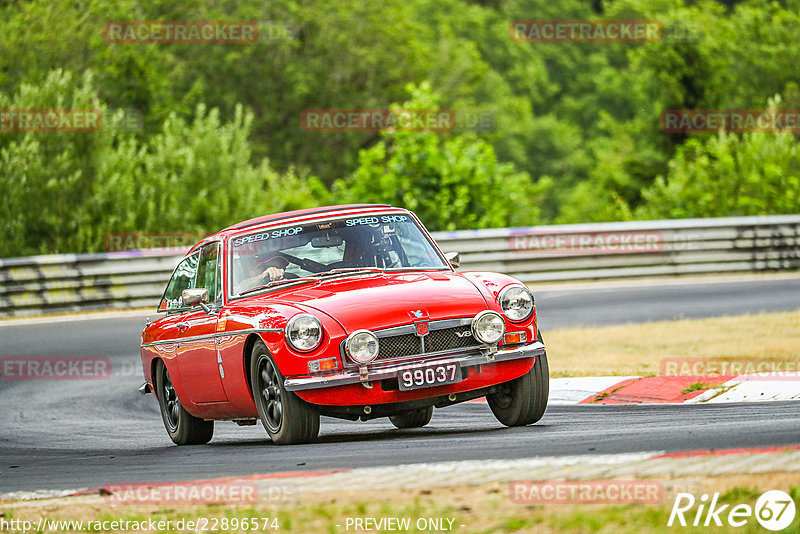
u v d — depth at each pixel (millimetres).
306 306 25266
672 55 154000
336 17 171000
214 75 160375
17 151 83188
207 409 28953
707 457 18062
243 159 95500
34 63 121562
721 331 45719
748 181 101000
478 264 71688
